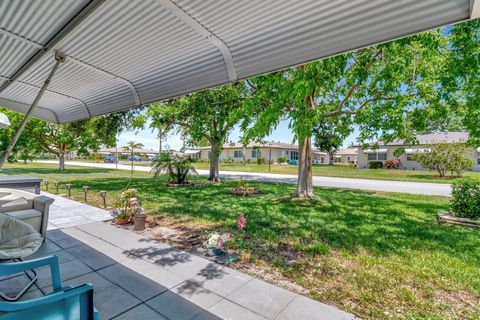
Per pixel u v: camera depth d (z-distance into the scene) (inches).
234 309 96.3
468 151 879.7
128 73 124.3
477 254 156.5
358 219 235.6
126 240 170.1
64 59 106.3
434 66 276.1
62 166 828.6
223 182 543.8
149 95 136.9
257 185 503.8
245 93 405.1
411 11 61.4
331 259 146.1
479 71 218.5
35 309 57.9
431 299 106.9
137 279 117.8
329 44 76.7
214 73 107.0
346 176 776.3
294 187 472.7
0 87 153.0
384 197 374.6
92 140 740.7
